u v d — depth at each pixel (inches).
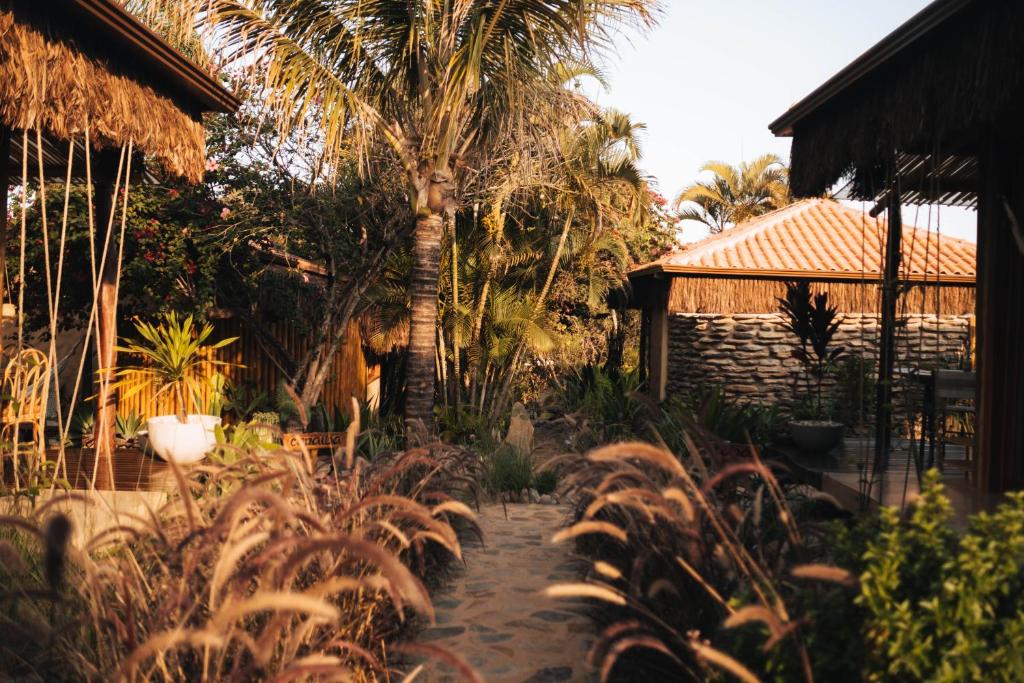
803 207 611.8
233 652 109.1
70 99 200.1
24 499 181.6
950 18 175.5
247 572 89.7
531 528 280.1
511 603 194.7
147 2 303.3
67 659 111.6
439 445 226.4
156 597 112.3
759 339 499.5
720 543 117.3
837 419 367.6
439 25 327.3
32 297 437.7
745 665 98.0
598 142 563.5
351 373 599.2
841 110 239.5
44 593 102.3
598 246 601.9
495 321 561.6
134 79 234.4
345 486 157.6
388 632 146.3
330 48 334.6
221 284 483.5
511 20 324.2
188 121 269.6
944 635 85.3
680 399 442.0
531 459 373.1
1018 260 215.9
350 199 479.8
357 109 328.5
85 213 423.2
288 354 506.6
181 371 329.4
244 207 461.7
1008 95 161.0
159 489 248.8
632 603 111.1
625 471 122.5
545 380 674.8
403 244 538.6
